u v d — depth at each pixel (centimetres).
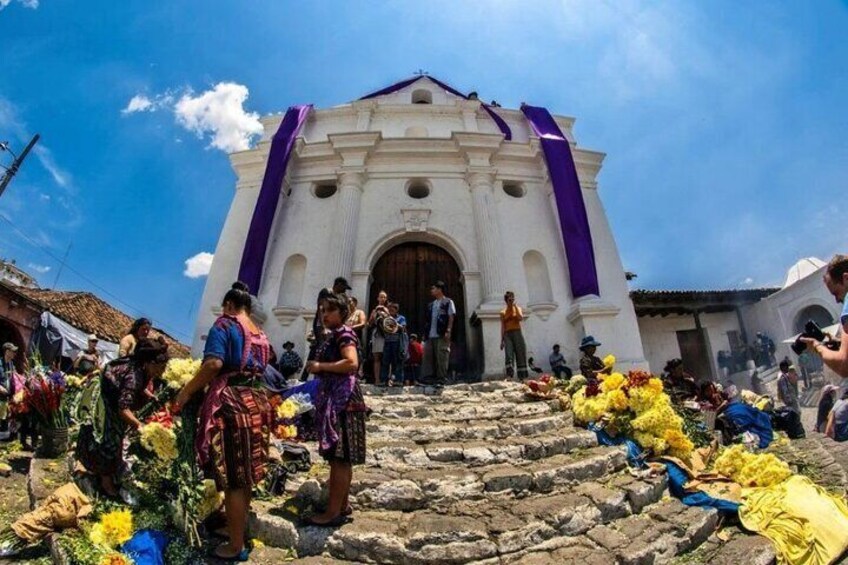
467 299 1116
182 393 320
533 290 1180
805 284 1584
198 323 1097
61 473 453
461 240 1176
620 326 1146
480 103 1414
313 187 1248
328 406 350
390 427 544
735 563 336
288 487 404
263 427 326
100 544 303
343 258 1110
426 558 319
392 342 814
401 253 1203
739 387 1573
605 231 1259
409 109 1415
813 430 908
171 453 378
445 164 1271
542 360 1073
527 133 1420
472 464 459
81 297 1616
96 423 368
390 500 385
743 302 1712
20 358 1227
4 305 1208
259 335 354
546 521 357
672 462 494
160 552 310
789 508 385
